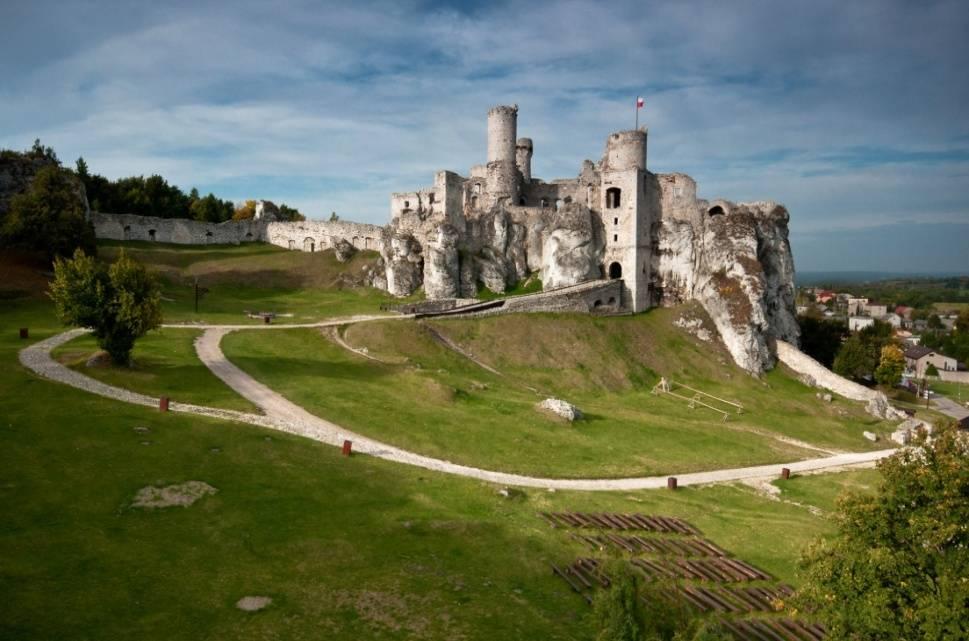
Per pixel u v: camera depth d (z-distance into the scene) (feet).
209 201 424.05
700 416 210.79
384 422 148.15
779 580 100.48
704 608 88.58
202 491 100.53
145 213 380.58
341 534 94.07
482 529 101.35
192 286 285.02
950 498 68.54
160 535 87.56
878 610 67.26
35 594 71.67
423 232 309.83
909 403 310.24
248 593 77.30
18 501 90.43
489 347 234.38
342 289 305.12
